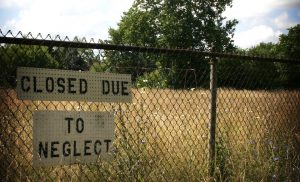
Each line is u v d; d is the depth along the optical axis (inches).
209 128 184.9
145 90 199.8
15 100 177.8
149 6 1830.7
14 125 169.3
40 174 155.6
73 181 161.6
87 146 151.0
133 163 165.8
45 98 142.3
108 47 152.8
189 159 183.3
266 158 201.2
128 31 1825.8
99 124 154.0
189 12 1798.7
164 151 198.8
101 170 163.0
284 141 218.8
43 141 141.9
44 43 139.6
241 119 261.1
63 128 146.0
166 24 1759.4
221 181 171.8
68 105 237.3
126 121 185.6
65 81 146.2
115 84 157.2
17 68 137.6
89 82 150.9
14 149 163.5
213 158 182.9
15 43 134.6
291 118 256.5
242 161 184.1
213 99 184.9
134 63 166.7
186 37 1759.4
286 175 193.2
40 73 141.5
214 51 182.7
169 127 241.6
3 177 150.9
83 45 147.2
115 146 165.3
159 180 171.5
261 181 176.4
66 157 146.5
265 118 244.5
